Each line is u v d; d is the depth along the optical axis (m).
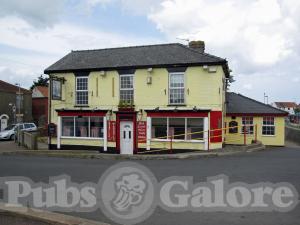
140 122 23.44
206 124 21.86
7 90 51.00
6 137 37.97
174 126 22.69
